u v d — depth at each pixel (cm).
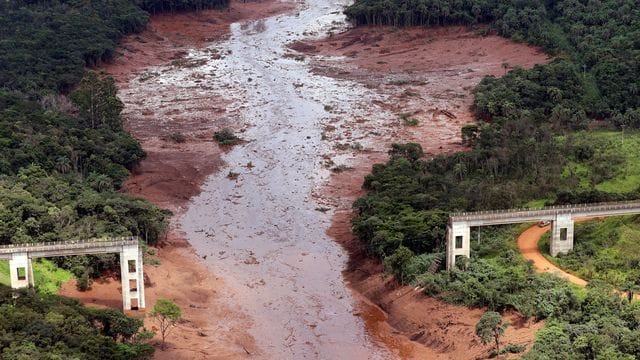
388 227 13588
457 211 13850
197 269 14225
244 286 13625
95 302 12400
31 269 11906
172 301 12675
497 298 11225
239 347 11588
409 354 11281
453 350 11006
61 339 9900
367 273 13688
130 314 12044
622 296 10825
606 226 13200
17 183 14725
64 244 11956
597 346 9431
